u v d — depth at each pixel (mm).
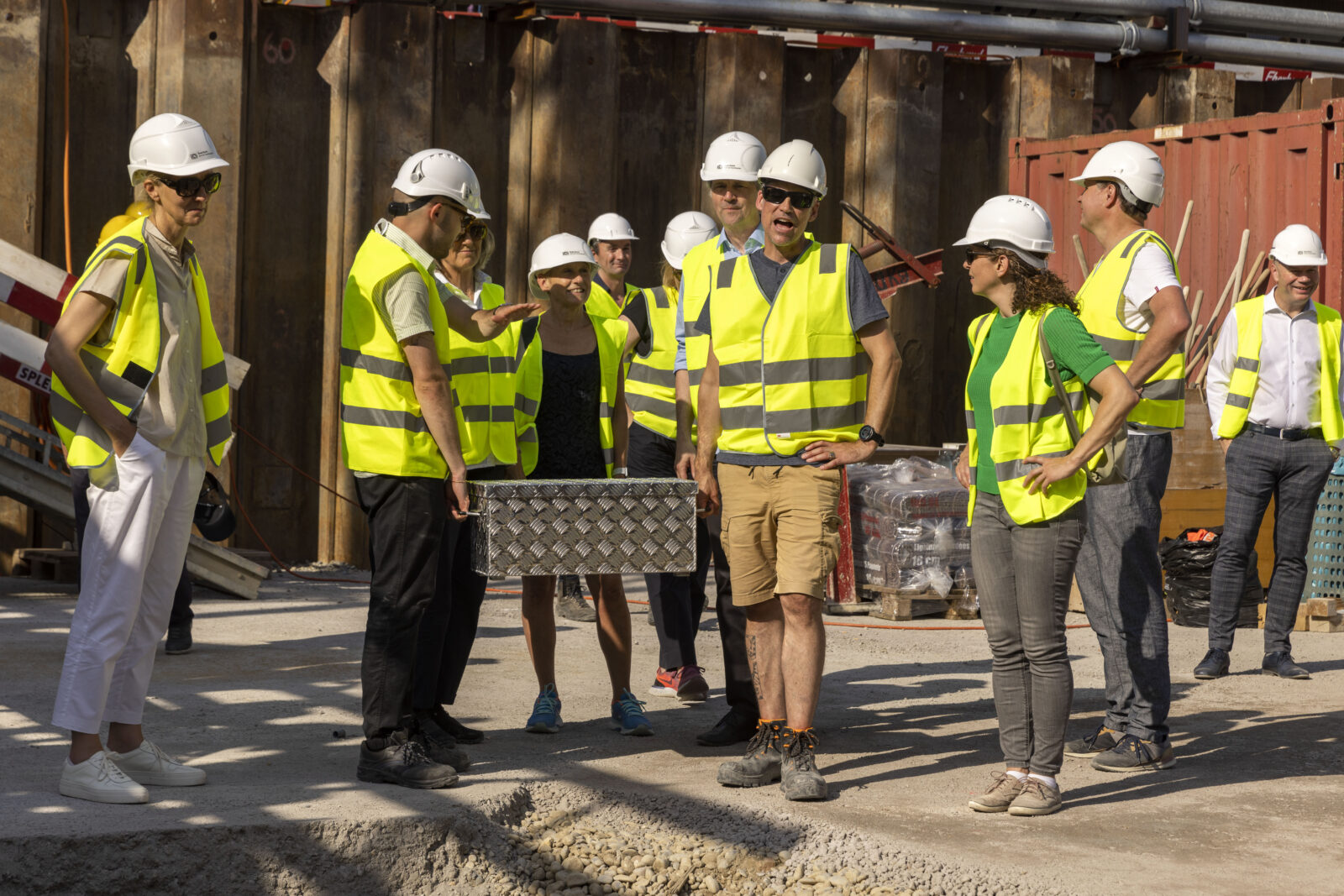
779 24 11211
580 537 4484
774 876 3922
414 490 4328
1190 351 9695
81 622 4047
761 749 4613
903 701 6133
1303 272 6754
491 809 4148
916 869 3816
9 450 8320
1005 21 11703
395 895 3840
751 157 5082
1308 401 6680
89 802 3988
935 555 8422
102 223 9789
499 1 10281
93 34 9703
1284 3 13508
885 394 4539
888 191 11352
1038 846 4008
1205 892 3641
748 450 4543
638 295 6031
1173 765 5039
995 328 4406
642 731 5270
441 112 10375
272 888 3752
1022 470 4254
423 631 4855
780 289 4523
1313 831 4223
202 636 7379
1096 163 5172
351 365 4367
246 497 10133
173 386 4141
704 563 6055
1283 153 9359
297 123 10148
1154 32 12102
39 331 9312
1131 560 5027
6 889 3547
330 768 4590
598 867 3996
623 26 10820
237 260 9750
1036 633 4316
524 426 5332
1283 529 6816
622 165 10922
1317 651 7516
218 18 9617
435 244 4414
